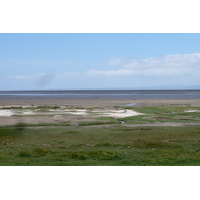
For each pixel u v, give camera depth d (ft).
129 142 74.43
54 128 104.17
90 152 56.80
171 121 124.98
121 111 168.35
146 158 52.95
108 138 81.92
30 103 261.65
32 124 112.37
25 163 48.85
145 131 95.61
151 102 273.13
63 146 69.41
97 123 117.91
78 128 104.68
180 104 240.12
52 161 50.42
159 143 69.82
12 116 140.46
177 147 67.15
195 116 143.23
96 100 316.40
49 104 246.27
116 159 52.44
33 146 69.51
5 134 87.30
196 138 79.51
